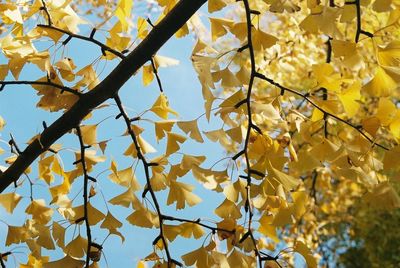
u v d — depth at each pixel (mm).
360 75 3178
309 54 3123
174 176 1439
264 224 1428
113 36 1500
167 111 1509
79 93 1451
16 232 1573
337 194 5148
